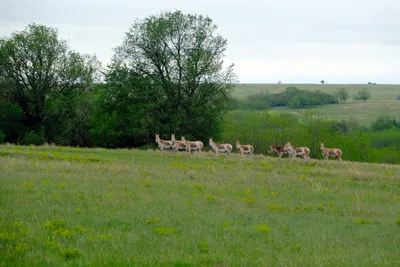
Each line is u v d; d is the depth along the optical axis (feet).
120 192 106.93
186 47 262.26
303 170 159.74
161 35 253.85
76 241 64.59
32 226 71.82
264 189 123.54
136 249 62.23
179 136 262.88
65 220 77.87
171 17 257.96
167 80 257.96
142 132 256.52
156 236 69.77
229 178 137.08
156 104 253.65
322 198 116.06
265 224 82.84
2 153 164.45
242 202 103.81
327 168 171.94
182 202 98.84
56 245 61.21
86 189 108.37
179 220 81.76
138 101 262.06
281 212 96.17
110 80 260.83
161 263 55.52
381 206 108.88
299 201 110.63
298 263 59.00
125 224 77.15
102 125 286.25
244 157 199.72
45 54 284.00
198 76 261.03
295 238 73.51
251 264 57.41
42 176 122.83
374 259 62.75
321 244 70.23
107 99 265.34
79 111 289.33
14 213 80.48
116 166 145.28
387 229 84.33
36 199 94.22
